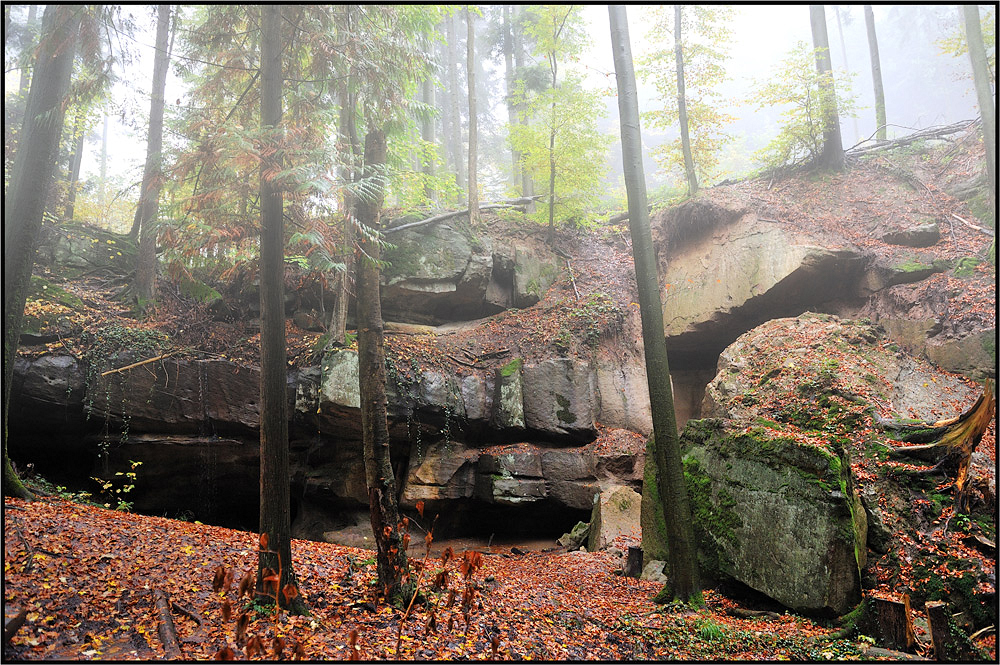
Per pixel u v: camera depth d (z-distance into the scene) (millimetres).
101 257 14859
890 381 10297
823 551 7012
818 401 9938
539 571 10164
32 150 8375
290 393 13477
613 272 18312
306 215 7281
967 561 6848
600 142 18578
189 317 14148
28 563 5742
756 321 15695
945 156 15422
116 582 5879
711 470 9195
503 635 6039
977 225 13141
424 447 14422
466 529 14633
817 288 14469
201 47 8375
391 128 8945
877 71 18922
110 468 12203
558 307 17344
